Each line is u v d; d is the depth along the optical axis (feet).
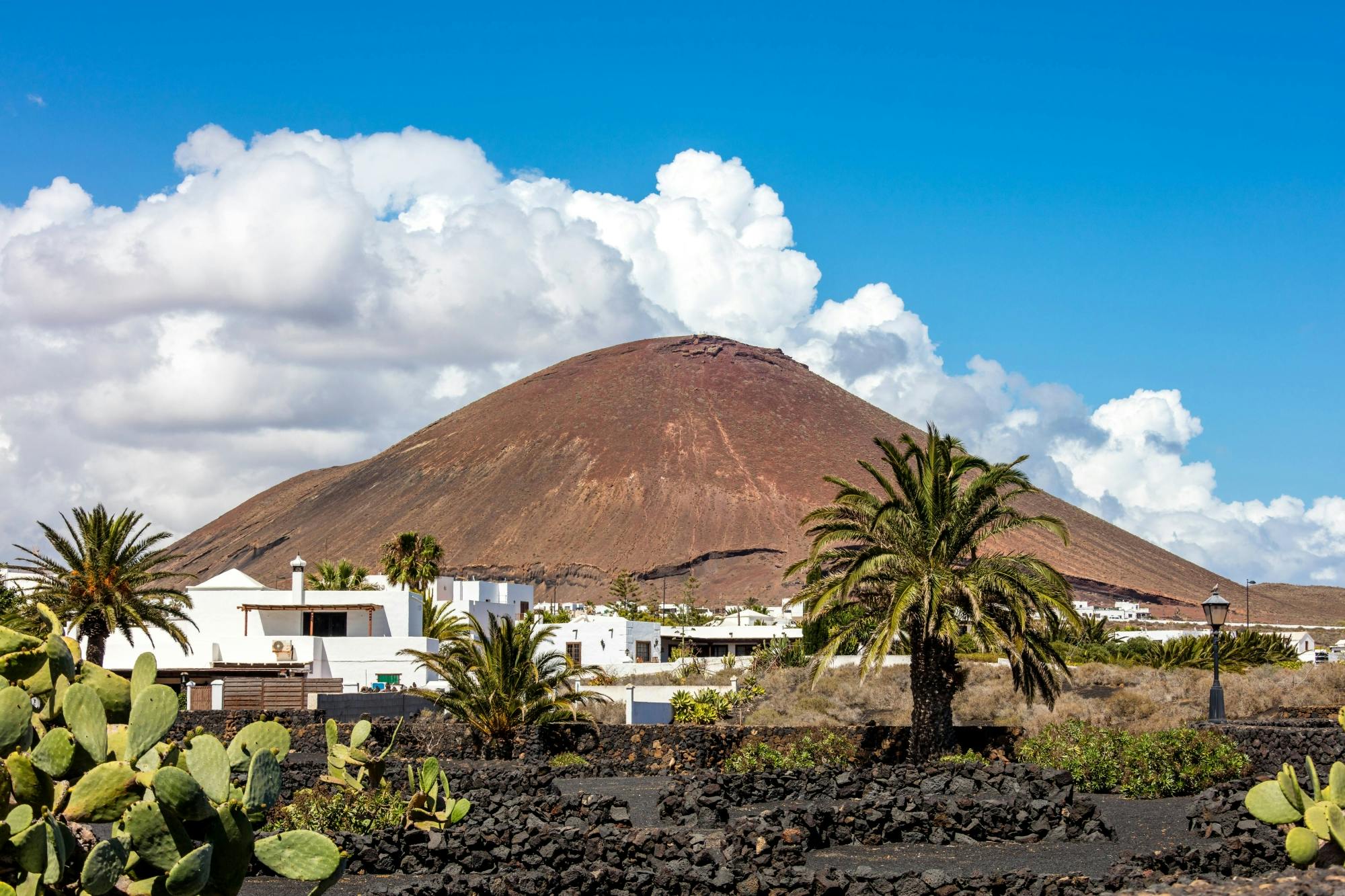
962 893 47.06
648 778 108.06
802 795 77.10
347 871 58.59
